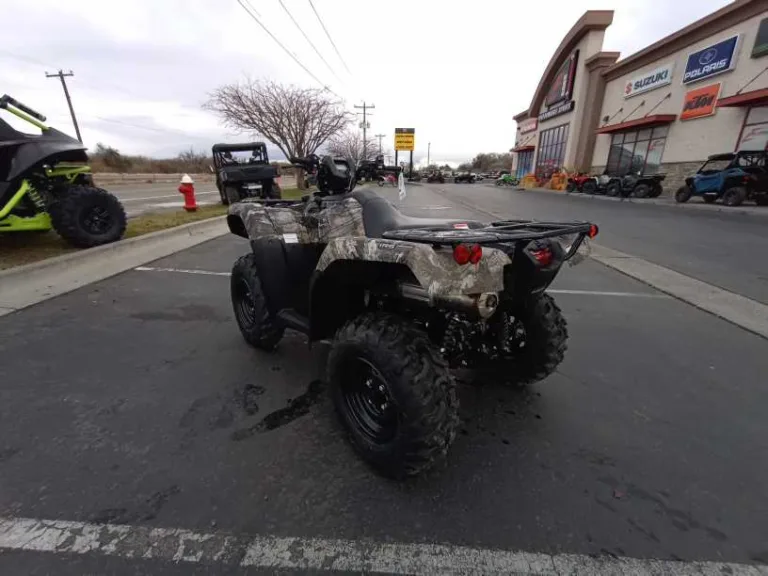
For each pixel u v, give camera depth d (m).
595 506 1.78
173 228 7.46
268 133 19.94
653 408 2.51
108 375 2.81
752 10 15.59
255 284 2.95
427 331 2.19
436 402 1.74
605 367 3.01
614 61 25.41
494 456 2.09
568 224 2.03
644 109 21.89
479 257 1.54
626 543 1.60
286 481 1.90
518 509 1.76
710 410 2.49
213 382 2.75
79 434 2.20
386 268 1.92
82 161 6.06
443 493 1.84
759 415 2.45
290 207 2.99
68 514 1.69
